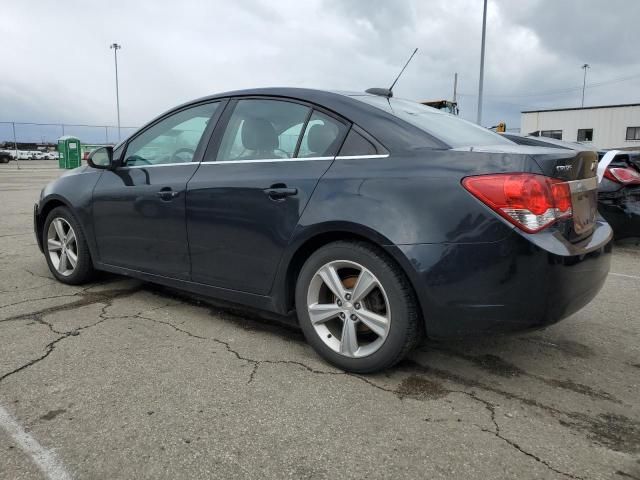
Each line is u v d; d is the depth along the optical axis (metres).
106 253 4.14
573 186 2.68
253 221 3.14
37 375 2.80
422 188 2.60
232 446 2.20
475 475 2.04
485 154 2.56
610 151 6.98
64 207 4.45
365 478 2.02
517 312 2.47
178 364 2.98
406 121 2.94
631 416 2.52
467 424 2.41
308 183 2.94
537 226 2.43
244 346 3.26
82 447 2.17
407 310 2.67
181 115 3.84
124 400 2.56
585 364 3.12
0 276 4.83
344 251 2.81
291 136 3.18
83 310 3.88
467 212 2.48
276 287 3.12
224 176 3.32
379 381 2.82
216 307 4.01
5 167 34.16
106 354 3.09
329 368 2.96
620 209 6.59
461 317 2.54
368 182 2.75
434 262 2.52
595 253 2.69
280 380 2.80
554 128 37.94
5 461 2.07
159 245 3.71
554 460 2.15
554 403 2.63
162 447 2.19
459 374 2.94
